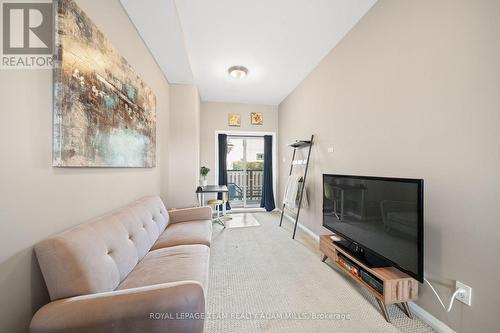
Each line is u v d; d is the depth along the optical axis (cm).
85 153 114
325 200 222
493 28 102
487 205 105
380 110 176
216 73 318
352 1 179
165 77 305
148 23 187
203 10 187
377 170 179
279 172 472
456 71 119
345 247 185
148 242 161
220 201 375
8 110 79
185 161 334
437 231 130
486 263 106
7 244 78
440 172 128
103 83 132
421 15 139
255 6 183
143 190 213
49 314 78
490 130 104
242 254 239
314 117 297
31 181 87
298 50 254
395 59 160
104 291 98
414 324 134
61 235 92
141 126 197
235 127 460
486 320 106
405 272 131
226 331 129
